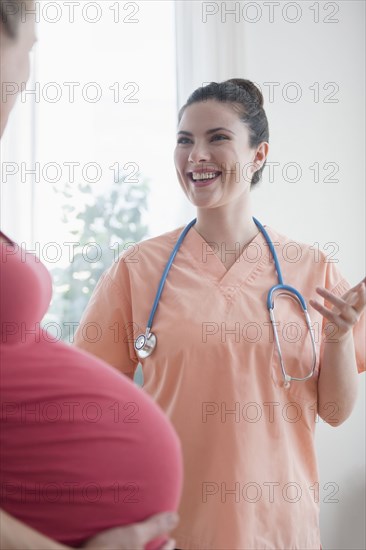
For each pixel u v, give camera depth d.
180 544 1.19
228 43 1.96
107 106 1.97
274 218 2.06
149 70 1.99
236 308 1.27
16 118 1.82
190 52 1.94
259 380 1.24
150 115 2.00
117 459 0.76
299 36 2.07
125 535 0.71
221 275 1.32
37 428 0.72
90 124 1.96
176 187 1.99
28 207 1.84
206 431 1.21
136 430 0.79
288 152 2.07
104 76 1.97
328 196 2.09
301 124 2.07
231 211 1.34
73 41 1.94
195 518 1.19
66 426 0.73
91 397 0.76
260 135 1.36
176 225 1.93
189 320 1.25
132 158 1.98
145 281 1.35
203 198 1.30
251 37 2.04
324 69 2.09
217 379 1.22
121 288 1.37
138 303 1.33
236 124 1.30
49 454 0.71
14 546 0.64
